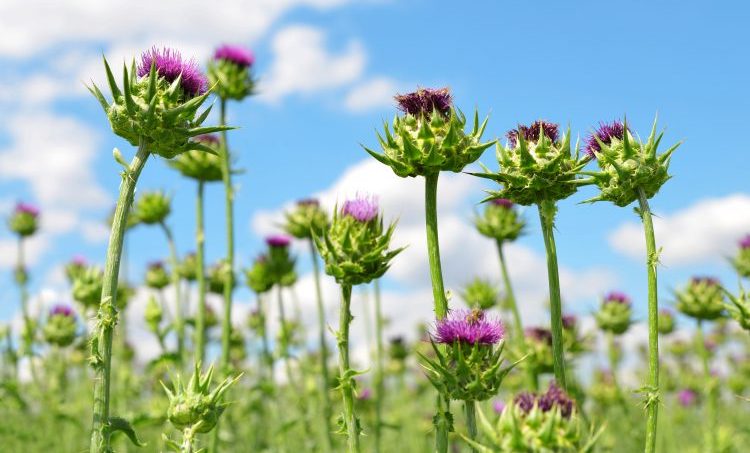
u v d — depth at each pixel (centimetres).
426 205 602
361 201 581
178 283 1285
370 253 559
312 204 1298
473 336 541
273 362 1427
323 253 578
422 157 581
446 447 546
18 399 1327
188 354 1322
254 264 1388
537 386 995
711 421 1162
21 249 1602
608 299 1138
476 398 540
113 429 517
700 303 1062
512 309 1026
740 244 1091
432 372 568
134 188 548
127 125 542
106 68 543
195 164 1121
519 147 614
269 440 1551
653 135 593
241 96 1141
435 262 595
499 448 441
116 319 527
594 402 1362
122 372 1446
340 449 1328
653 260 574
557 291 600
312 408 1521
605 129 624
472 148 591
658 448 1419
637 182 589
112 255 533
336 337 568
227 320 1081
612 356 1148
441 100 604
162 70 568
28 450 1384
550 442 432
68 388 1594
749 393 1883
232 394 1475
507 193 627
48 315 1288
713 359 2027
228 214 1103
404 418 1720
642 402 559
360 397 1527
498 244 1058
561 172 611
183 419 573
